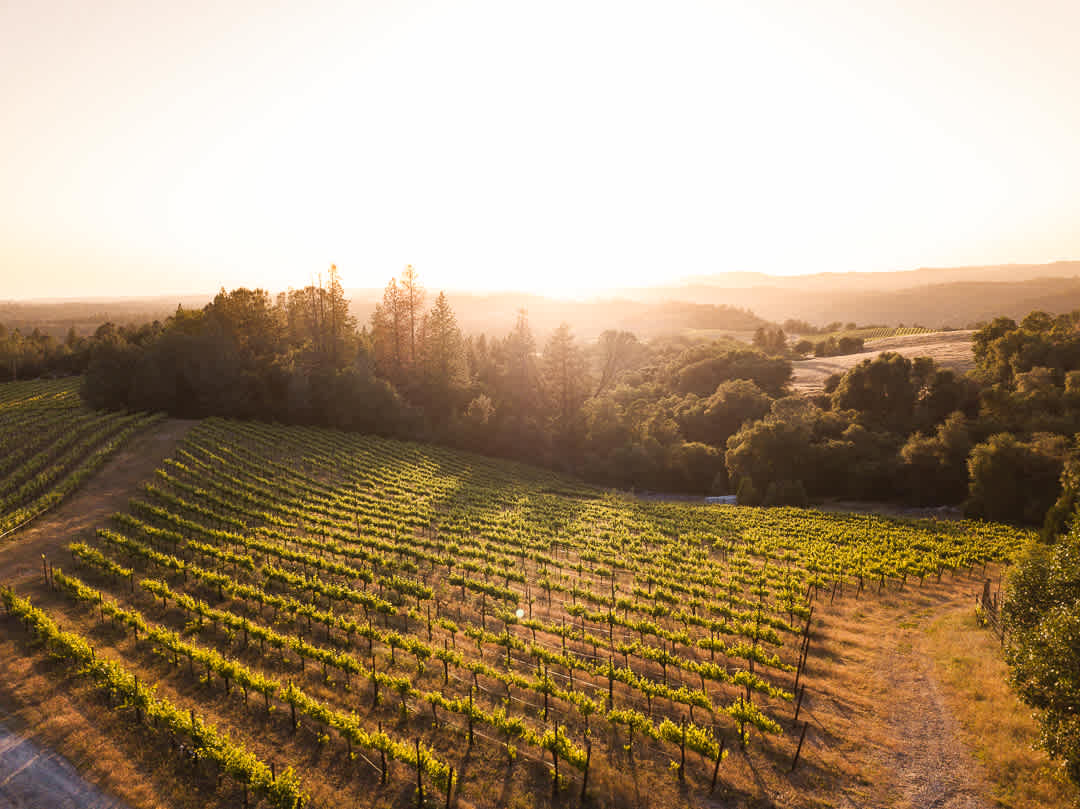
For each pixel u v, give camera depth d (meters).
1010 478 55.12
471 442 88.12
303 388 78.25
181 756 17.02
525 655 26.31
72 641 21.16
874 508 66.50
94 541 34.78
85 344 126.06
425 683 23.14
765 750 19.48
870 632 29.70
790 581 36.28
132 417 66.38
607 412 91.44
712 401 97.00
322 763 17.62
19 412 69.00
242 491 48.19
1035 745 16.83
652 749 19.52
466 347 113.25
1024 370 79.12
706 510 61.31
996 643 27.06
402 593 32.31
